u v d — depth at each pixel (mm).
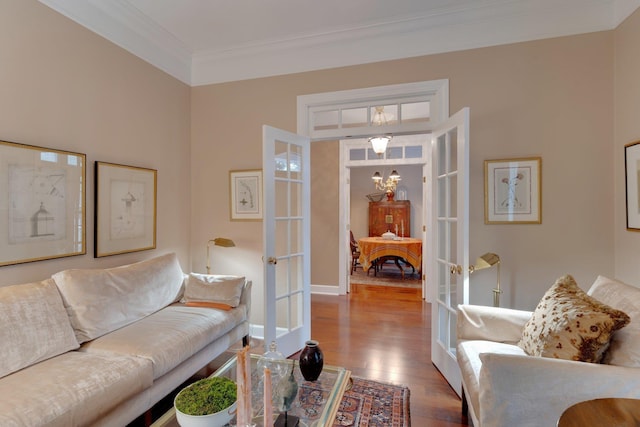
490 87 2596
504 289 2574
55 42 2207
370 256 6027
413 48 2781
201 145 3455
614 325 1368
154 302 2484
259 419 1377
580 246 2426
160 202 3105
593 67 2396
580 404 1022
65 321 1879
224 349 2523
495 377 1375
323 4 2543
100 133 2525
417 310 4219
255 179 3264
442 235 2715
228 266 3375
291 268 3025
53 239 2189
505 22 2553
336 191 5121
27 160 2037
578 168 2428
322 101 3039
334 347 3057
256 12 2654
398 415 2021
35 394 1376
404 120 3176
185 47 3234
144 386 1715
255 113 3264
